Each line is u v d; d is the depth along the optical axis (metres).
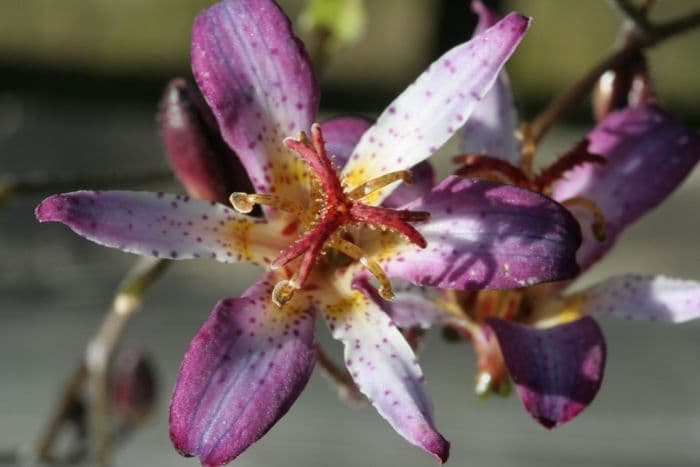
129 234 0.25
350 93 0.74
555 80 0.77
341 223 0.26
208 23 0.26
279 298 0.25
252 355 0.25
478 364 0.28
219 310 0.25
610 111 0.30
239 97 0.26
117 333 0.33
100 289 0.51
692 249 0.51
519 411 0.46
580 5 0.81
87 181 0.32
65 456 0.34
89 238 0.25
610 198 0.28
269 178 0.26
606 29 0.80
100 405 0.33
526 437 0.46
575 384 0.26
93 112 0.61
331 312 0.26
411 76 0.75
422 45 0.75
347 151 0.27
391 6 0.79
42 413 0.45
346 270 0.26
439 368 0.47
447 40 0.65
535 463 0.45
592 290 0.28
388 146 0.26
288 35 0.26
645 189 0.28
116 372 0.35
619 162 0.28
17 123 0.60
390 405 0.25
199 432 0.25
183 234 0.26
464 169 0.27
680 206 0.53
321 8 0.34
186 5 0.83
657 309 0.28
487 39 0.26
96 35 0.78
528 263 0.25
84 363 0.34
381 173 0.26
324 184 0.26
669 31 0.30
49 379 0.47
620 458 0.45
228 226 0.26
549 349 0.26
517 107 0.29
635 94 0.30
